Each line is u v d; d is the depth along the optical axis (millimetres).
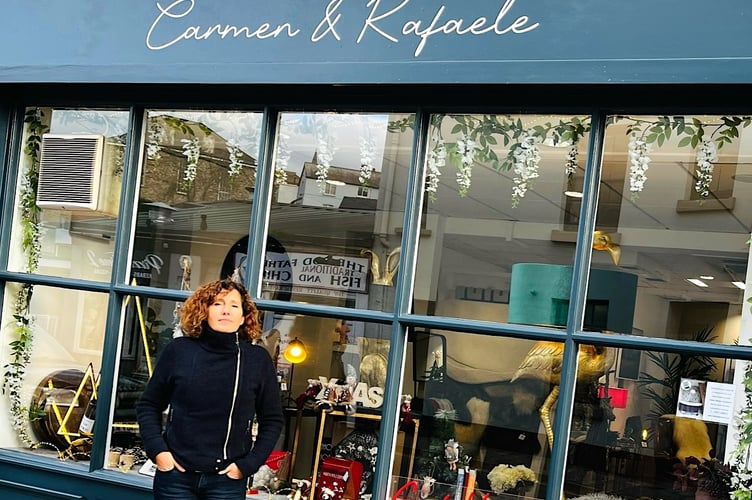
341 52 4148
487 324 4020
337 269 4328
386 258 4227
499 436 3980
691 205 3801
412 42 4008
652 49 3574
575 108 3898
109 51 4621
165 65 4438
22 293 4984
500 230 4066
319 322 4348
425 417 4117
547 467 3889
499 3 3867
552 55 3734
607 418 3820
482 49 3867
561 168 3969
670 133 3826
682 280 3785
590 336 3826
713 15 3500
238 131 4574
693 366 3727
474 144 4141
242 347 3621
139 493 4457
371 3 4117
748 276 3705
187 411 3512
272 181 4496
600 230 3902
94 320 4793
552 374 3914
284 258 4441
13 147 5016
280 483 4320
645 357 3795
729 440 3650
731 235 3744
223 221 4562
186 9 4504
